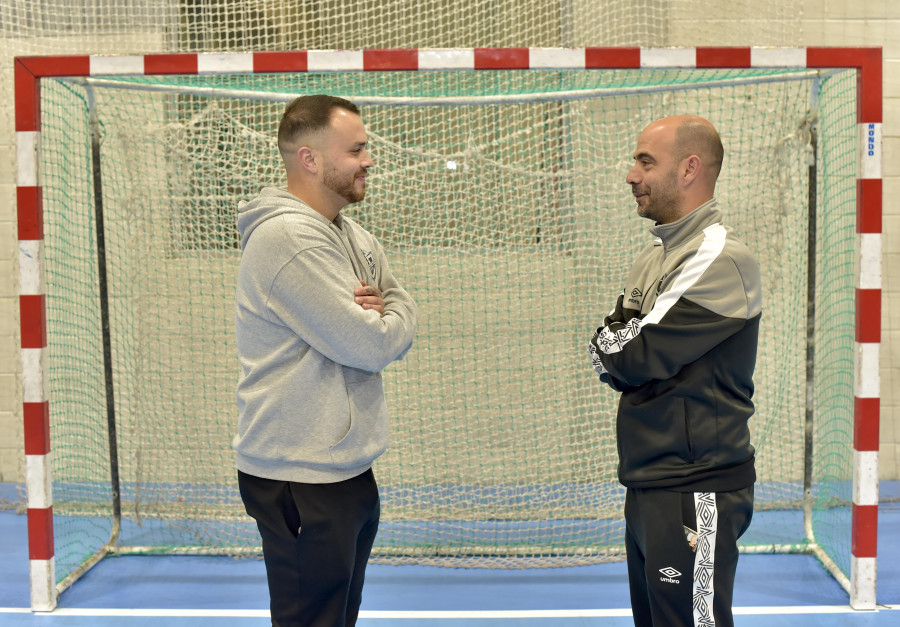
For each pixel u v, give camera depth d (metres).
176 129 4.30
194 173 4.53
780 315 4.58
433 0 4.69
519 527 4.43
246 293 2.25
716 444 2.21
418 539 4.30
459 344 4.71
